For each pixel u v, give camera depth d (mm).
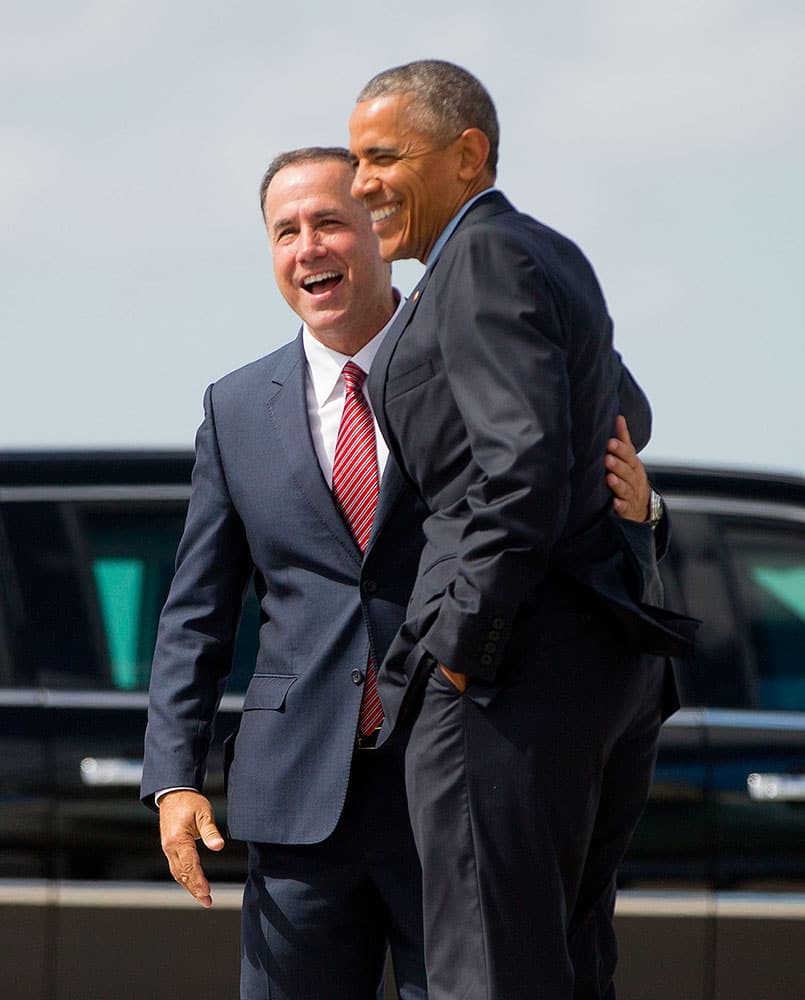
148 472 16203
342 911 11703
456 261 9570
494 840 9609
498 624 9258
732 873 15414
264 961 11828
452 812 9680
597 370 9852
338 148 12141
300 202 11867
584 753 9680
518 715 9570
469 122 10141
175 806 11844
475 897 9664
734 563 16031
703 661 15766
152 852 15312
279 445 11891
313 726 11562
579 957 10547
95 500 16094
